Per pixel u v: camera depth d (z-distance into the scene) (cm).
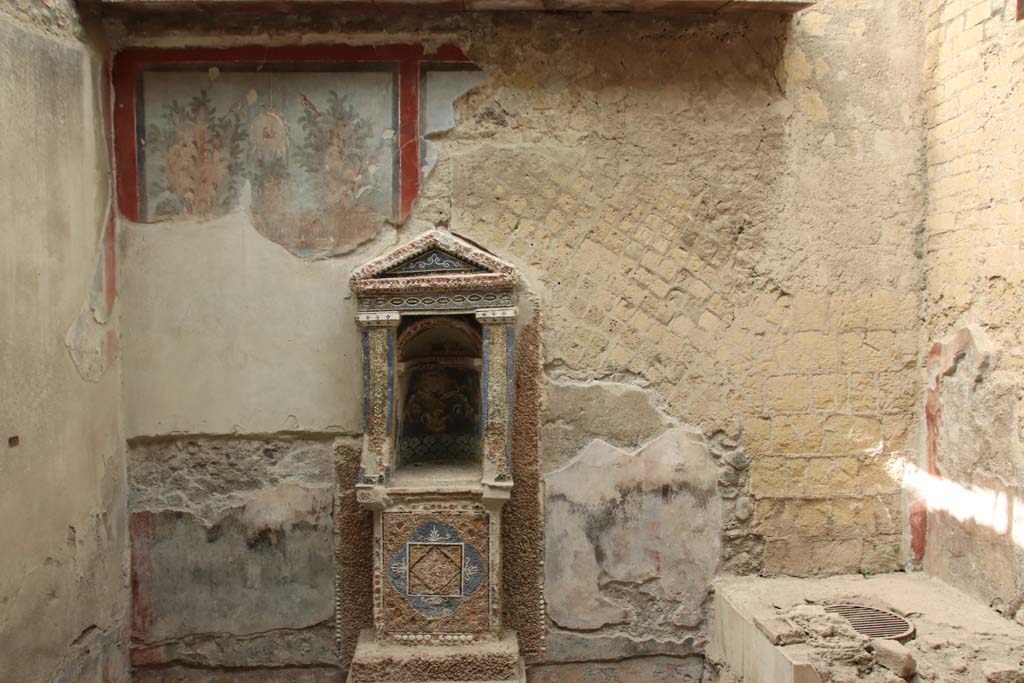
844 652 312
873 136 399
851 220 399
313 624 398
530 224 393
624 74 393
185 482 396
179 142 388
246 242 390
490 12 387
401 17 385
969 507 369
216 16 382
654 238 395
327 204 390
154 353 392
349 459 394
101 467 371
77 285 352
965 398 370
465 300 364
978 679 300
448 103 389
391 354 366
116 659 384
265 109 388
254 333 392
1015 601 341
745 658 356
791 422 400
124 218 389
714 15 391
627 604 400
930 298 397
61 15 342
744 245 396
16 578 306
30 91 318
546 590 398
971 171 365
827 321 400
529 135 392
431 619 372
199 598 398
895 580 396
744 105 395
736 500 400
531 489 394
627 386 396
